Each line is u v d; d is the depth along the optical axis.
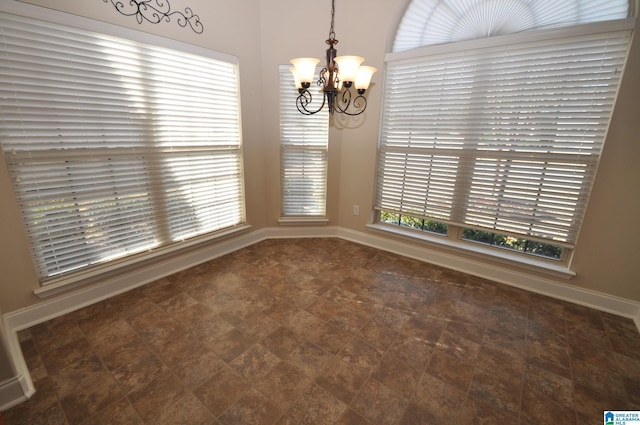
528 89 2.21
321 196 3.48
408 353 1.78
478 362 1.72
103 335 1.88
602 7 1.93
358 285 2.55
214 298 2.31
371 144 3.09
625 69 1.87
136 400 1.43
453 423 1.36
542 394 1.51
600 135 2.04
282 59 2.96
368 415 1.38
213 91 2.67
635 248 2.06
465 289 2.52
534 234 2.43
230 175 3.01
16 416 1.34
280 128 3.18
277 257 3.07
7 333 1.78
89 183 2.08
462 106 2.51
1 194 1.75
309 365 1.67
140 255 2.44
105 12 1.92
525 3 2.16
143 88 2.21
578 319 2.13
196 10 2.38
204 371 1.61
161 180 2.47
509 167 2.41
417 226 3.13
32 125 1.79
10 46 1.65
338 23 2.86
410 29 2.66
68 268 2.10
